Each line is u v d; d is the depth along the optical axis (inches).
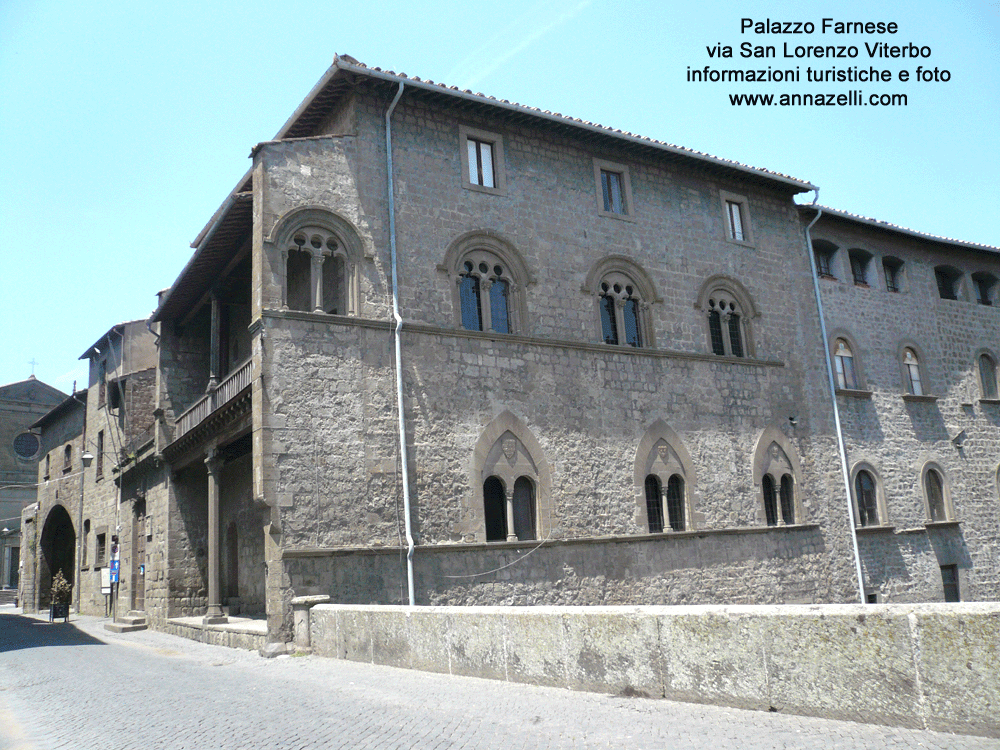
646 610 386.0
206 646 834.8
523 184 967.0
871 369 1256.2
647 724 329.7
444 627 501.4
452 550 815.1
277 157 812.0
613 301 1013.8
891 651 295.6
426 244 877.8
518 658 445.7
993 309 1472.7
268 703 446.6
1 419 2320.4
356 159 856.9
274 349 767.7
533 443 897.5
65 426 1779.0
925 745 266.5
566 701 386.3
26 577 1918.1
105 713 444.8
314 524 749.9
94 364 1590.8
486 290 915.4
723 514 1021.8
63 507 1744.6
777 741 288.7
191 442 1002.7
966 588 1258.0
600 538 910.4
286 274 794.8
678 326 1053.2
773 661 332.2
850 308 1259.8
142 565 1246.3
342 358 800.3
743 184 1179.9
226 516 1130.0
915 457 1264.8
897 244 1357.0
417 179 889.5
